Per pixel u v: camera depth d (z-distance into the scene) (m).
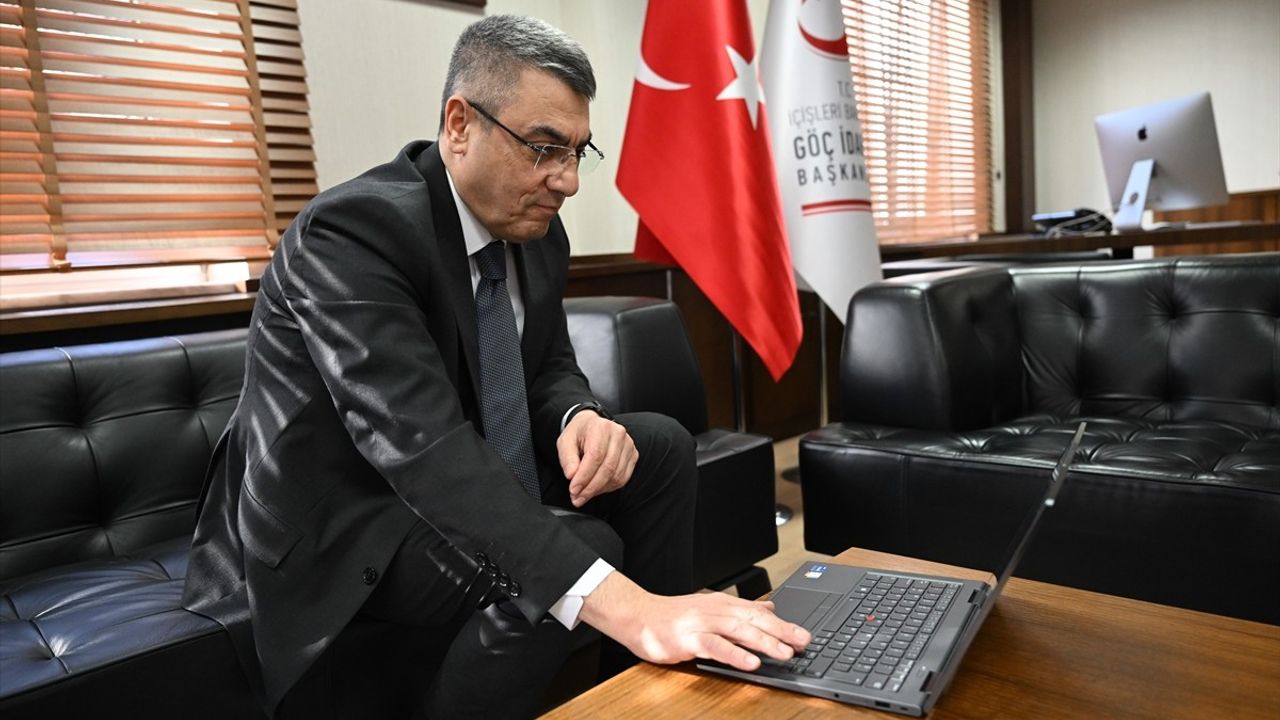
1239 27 5.72
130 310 2.09
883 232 5.02
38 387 1.63
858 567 1.14
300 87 2.59
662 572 1.46
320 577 1.17
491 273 1.38
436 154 1.34
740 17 2.76
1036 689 0.86
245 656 1.18
